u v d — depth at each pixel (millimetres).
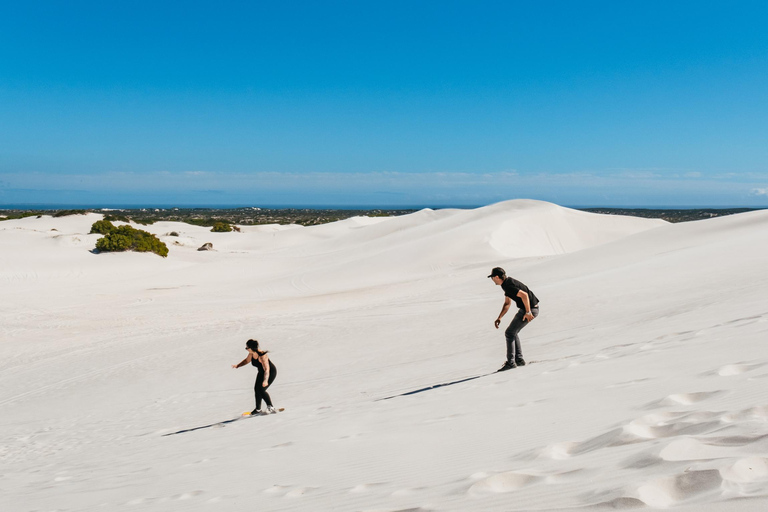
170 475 5371
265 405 10906
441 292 28938
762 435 2709
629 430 3344
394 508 2891
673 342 7441
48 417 13523
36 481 6852
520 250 59844
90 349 22609
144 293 41469
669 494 2232
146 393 14867
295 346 18594
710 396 4016
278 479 4223
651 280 19000
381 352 15477
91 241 66250
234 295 39719
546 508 2383
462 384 7852
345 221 125875
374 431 5449
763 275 16172
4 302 37438
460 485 3076
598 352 8375
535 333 14023
